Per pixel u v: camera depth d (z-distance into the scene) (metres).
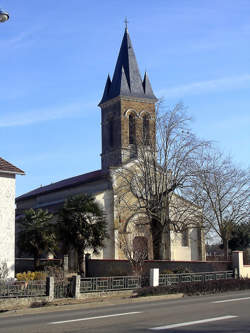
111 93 50.72
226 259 41.69
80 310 16.98
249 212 42.12
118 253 43.88
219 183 41.44
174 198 38.00
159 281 24.56
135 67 51.19
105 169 50.53
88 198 38.22
